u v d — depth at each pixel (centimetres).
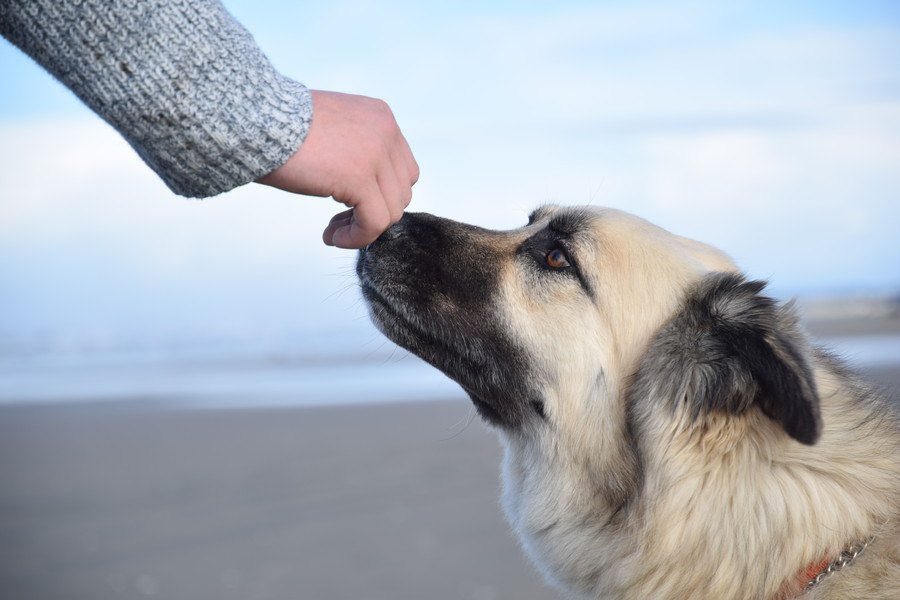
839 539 274
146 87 190
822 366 311
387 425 1089
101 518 702
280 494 759
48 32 186
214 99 194
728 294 302
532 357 343
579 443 329
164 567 581
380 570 562
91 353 2589
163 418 1228
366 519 674
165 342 2817
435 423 1095
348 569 566
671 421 296
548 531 337
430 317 356
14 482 833
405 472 820
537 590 525
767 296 303
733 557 280
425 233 364
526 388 346
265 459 907
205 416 1233
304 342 2708
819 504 276
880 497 282
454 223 371
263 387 1612
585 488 325
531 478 348
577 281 339
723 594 281
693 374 293
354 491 759
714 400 285
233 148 198
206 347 2664
